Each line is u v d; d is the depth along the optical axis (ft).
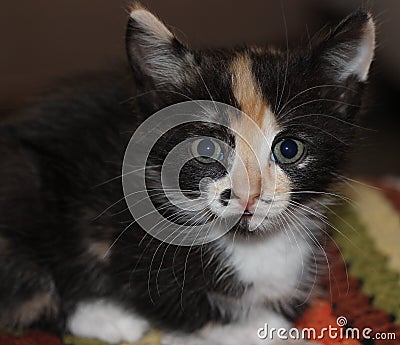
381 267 1.28
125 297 1.16
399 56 1.85
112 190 1.15
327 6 2.09
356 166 1.80
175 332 1.15
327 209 1.17
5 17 2.11
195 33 2.14
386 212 1.45
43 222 1.16
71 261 1.16
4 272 1.15
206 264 1.12
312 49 1.13
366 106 1.18
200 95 1.09
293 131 1.08
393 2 1.75
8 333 1.16
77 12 2.14
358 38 1.12
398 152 2.00
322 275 1.20
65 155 1.19
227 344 1.14
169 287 1.13
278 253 1.14
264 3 2.22
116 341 1.15
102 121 1.21
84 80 1.32
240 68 1.11
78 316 1.17
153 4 2.04
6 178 1.17
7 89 2.01
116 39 1.86
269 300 1.16
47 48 2.13
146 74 1.11
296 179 1.09
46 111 1.24
